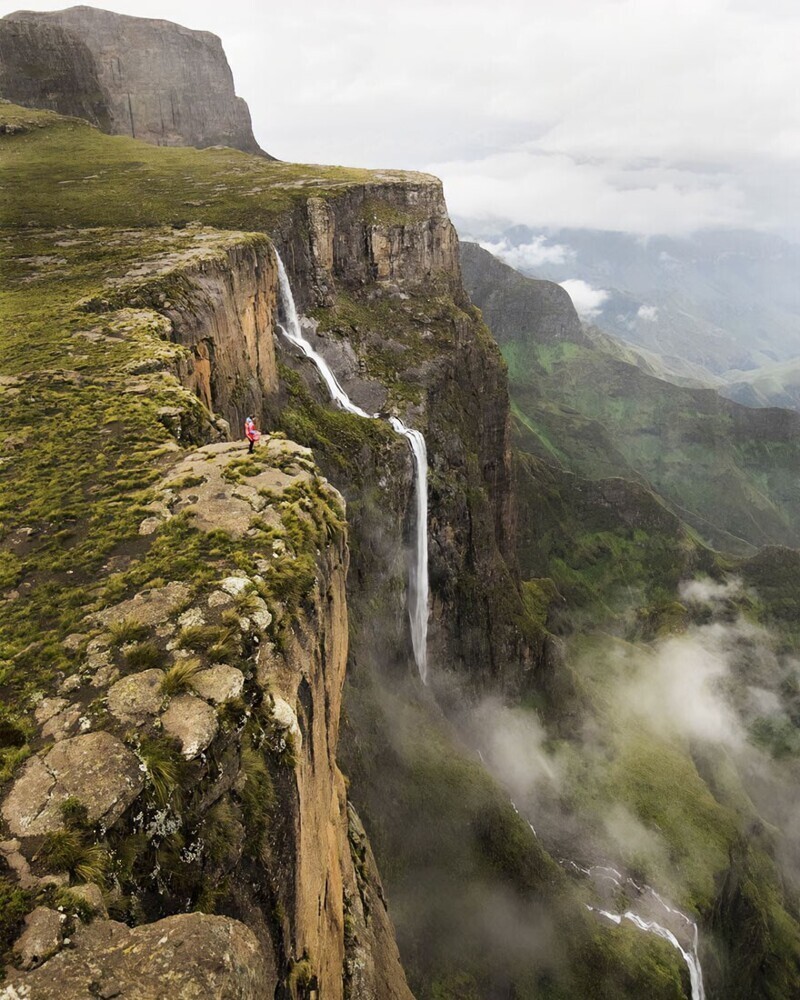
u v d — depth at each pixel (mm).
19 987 9828
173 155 132125
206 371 49844
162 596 19500
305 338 87312
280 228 84688
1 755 14156
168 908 13062
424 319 99438
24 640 18484
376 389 86688
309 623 20250
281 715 16438
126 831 13039
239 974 10672
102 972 10125
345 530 26484
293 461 28484
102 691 16078
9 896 11289
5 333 45094
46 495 26766
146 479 27562
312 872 19219
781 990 79688
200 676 16062
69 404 35000
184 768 14047
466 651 92312
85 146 130875
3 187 97938
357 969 24969
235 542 22281
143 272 55750
